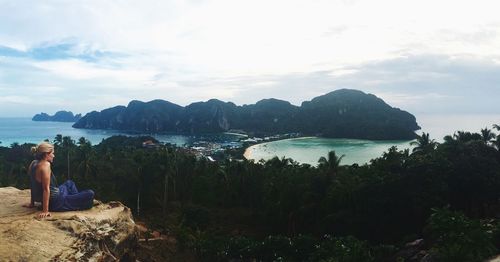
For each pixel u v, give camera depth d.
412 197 54.47
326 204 58.09
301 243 46.12
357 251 37.91
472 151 67.00
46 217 7.38
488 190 57.12
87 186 69.81
